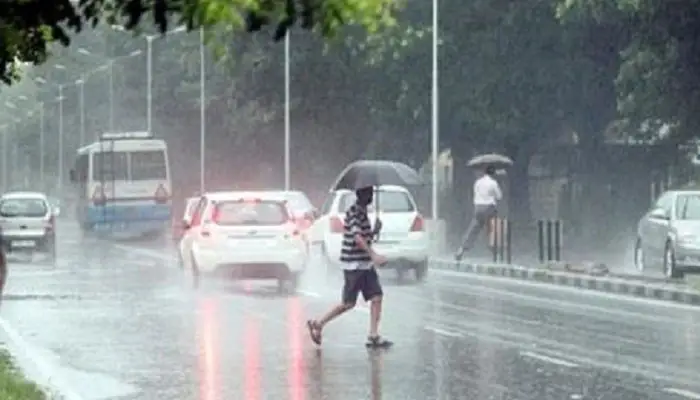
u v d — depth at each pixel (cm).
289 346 4275
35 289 6762
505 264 8144
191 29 1380
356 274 4219
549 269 7556
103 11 1566
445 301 6016
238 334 4641
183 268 7381
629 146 10981
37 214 9625
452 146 12156
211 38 1342
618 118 10531
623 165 11062
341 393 3281
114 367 3803
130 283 7188
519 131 11250
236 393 3297
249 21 1329
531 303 5922
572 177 11394
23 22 1630
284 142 13975
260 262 6538
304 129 13762
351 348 4209
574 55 10812
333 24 1324
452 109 11456
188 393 3306
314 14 1329
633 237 10756
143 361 3934
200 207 6975
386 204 7256
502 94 11212
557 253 8350
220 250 6544
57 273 8081
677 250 6769
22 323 5069
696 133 9388
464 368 3731
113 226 13088
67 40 1612
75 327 4922
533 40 10906
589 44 10688
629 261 8812
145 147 13162
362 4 1320
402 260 7188
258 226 6581
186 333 4691
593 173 11212
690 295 5962
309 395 3253
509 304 5869
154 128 17788
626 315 5356
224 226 6588
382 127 12556
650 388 3338
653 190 10988
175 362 3909
